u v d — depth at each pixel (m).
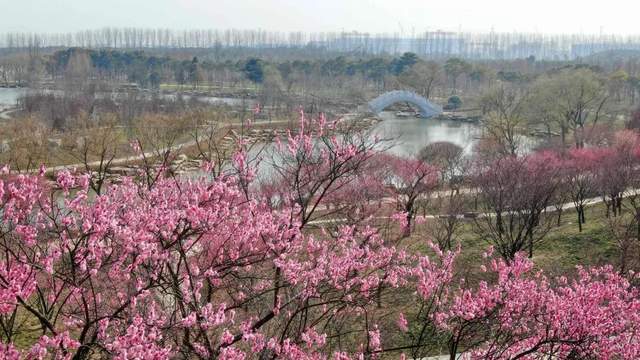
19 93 115.12
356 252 14.23
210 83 135.25
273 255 13.60
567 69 96.19
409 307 20.22
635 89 95.00
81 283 10.83
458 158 51.41
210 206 12.92
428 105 102.00
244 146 22.02
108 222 10.59
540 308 14.58
